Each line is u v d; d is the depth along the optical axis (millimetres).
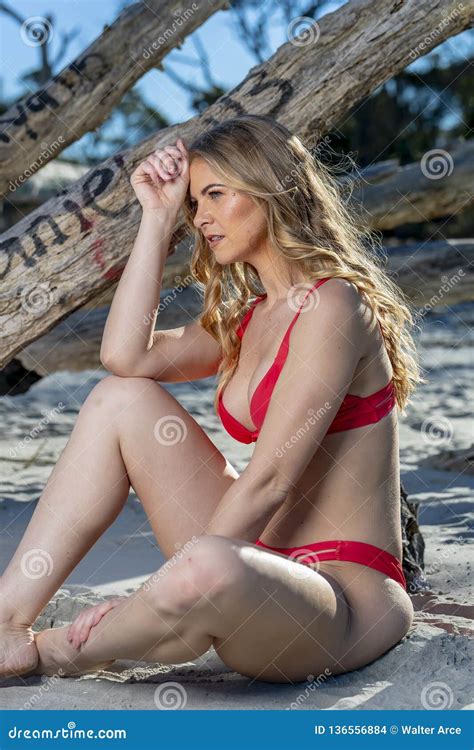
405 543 5188
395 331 4152
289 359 3832
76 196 5574
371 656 3814
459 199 10469
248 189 4062
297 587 3412
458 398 13055
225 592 3270
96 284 5641
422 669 3814
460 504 7227
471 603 4816
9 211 22078
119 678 4035
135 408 4020
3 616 3850
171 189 4520
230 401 4285
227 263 4238
